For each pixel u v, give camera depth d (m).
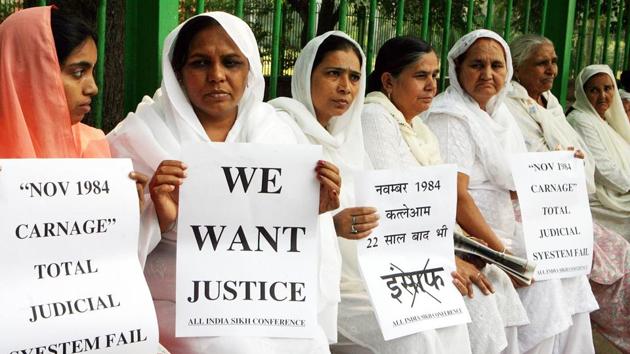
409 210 3.28
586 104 5.39
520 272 3.73
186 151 2.61
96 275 2.35
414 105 3.79
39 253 2.27
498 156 4.07
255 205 2.67
